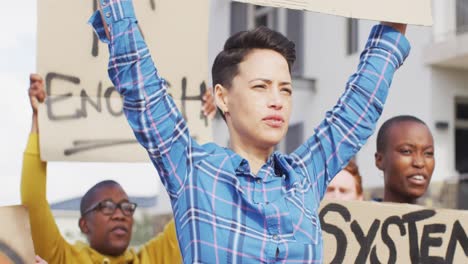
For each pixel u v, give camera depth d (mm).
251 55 2701
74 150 3770
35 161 3777
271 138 2658
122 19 2697
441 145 14820
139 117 2650
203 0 3896
